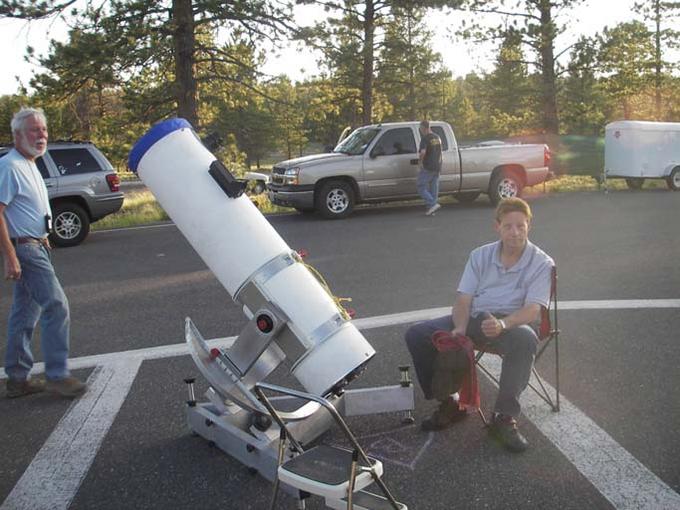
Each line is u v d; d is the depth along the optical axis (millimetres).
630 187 18141
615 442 3764
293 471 2705
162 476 3596
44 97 18109
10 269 4375
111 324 6531
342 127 57594
